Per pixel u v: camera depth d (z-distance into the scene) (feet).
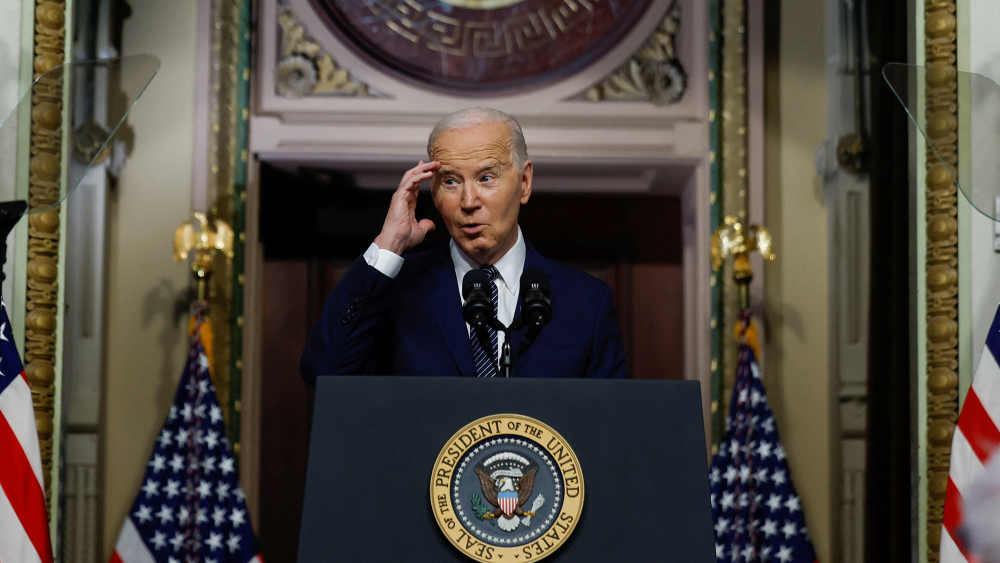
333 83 53.01
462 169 23.43
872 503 46.55
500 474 17.46
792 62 53.06
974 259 40.45
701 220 52.34
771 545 45.93
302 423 53.42
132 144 51.06
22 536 32.81
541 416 18.01
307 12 53.26
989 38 41.11
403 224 22.91
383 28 53.72
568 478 17.46
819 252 51.75
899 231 45.29
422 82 53.26
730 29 53.06
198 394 47.06
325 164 52.75
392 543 17.06
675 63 53.67
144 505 46.09
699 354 52.01
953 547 33.55
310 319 54.44
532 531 17.12
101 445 48.37
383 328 24.47
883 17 48.42
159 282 50.44
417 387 18.16
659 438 17.99
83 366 48.67
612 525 17.37
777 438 47.01
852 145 51.11
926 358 41.01
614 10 54.13
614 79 53.62
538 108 53.21
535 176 54.85
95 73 38.81
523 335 23.36
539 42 53.98
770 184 52.29
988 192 34.60
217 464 46.26
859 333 50.52
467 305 21.12
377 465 17.56
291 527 52.39
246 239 51.21
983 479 33.53
